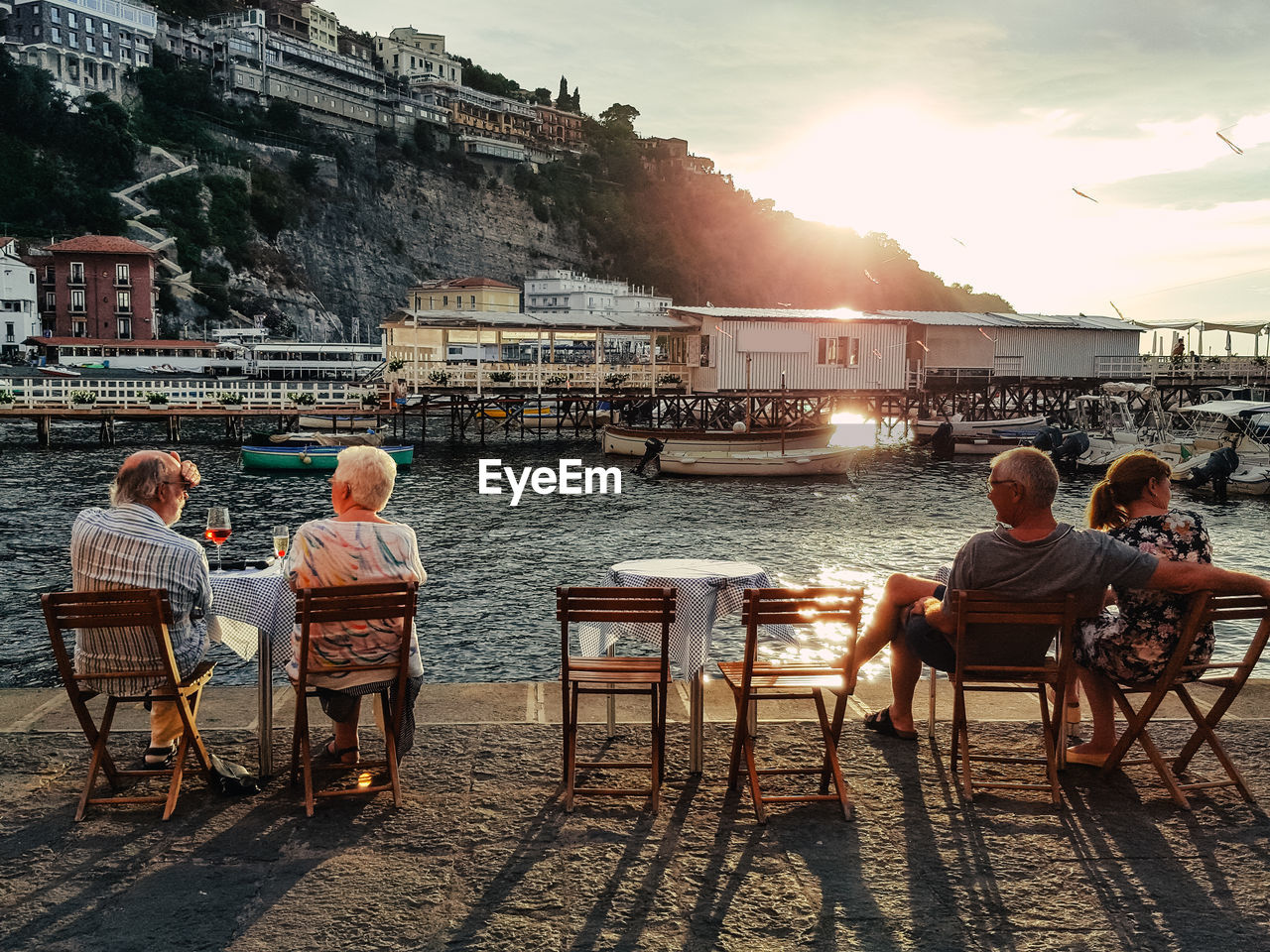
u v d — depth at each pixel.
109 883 4.38
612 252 189.38
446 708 6.67
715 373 52.16
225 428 61.38
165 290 119.25
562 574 19.98
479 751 5.96
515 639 14.84
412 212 162.38
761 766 5.74
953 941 3.97
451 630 15.34
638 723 6.43
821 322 53.00
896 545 24.16
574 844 4.79
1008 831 4.95
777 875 4.50
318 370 101.38
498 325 51.75
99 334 104.44
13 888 4.33
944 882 4.45
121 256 104.81
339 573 5.36
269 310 130.75
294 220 144.38
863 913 4.17
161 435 58.03
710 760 5.88
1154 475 5.51
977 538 5.32
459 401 53.38
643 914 4.15
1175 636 5.25
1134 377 59.34
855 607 5.29
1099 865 4.60
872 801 5.30
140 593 4.93
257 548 24.23
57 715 6.41
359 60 174.00
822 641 14.37
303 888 4.35
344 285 146.88
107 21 136.12
